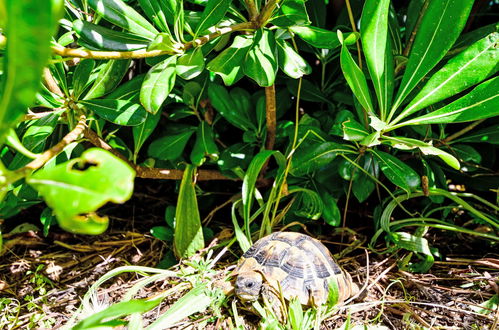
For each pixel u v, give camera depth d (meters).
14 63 0.31
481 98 0.64
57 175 0.36
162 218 0.95
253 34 0.68
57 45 0.56
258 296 0.68
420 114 0.81
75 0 0.72
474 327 0.65
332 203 0.80
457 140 0.80
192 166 0.80
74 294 0.75
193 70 0.63
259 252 0.71
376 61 0.67
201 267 0.73
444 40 0.65
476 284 0.73
